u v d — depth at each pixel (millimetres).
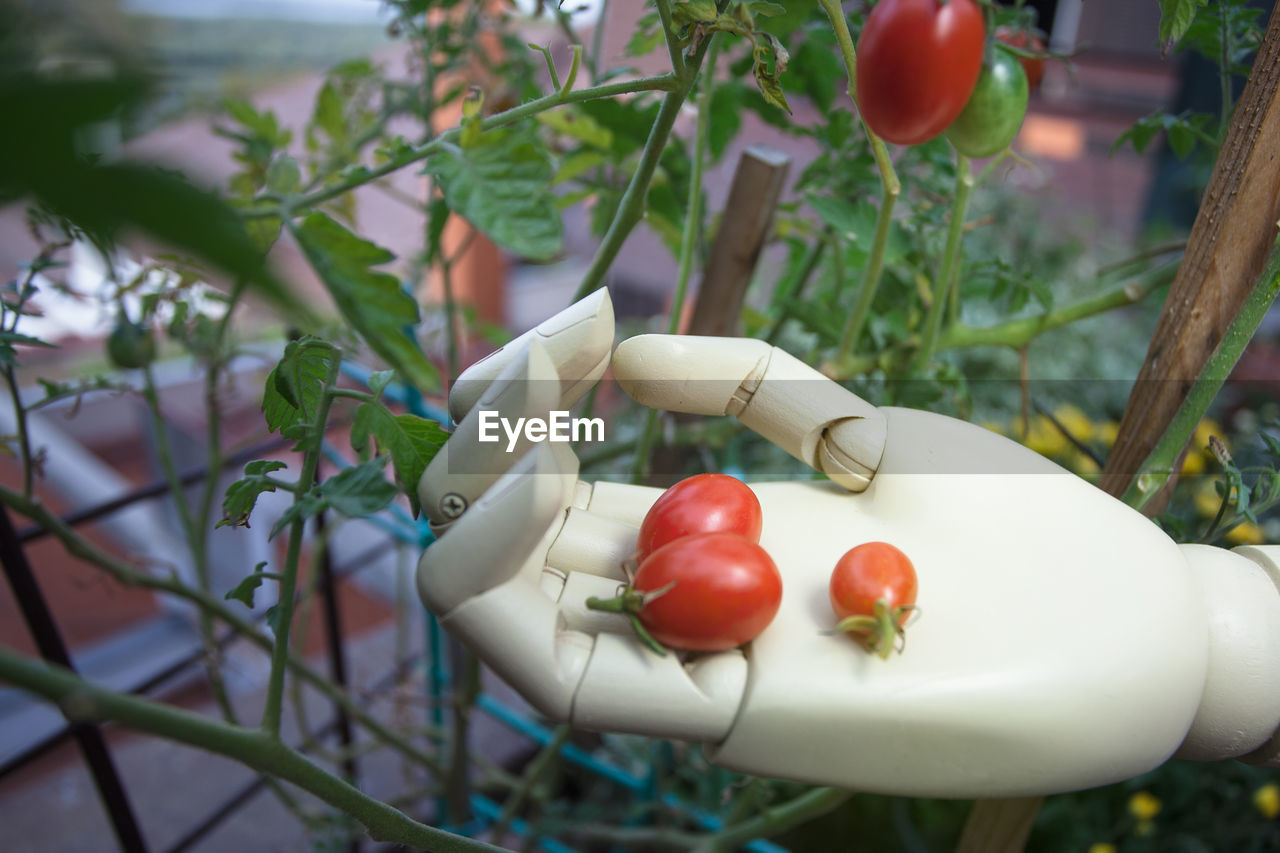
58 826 514
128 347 367
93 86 68
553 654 196
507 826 454
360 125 422
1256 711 222
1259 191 236
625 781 493
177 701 614
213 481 410
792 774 198
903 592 193
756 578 191
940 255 368
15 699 618
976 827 326
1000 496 223
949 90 191
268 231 267
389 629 689
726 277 362
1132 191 974
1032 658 195
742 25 211
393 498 205
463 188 229
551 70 232
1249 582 229
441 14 429
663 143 251
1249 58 414
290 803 427
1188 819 499
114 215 66
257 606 598
